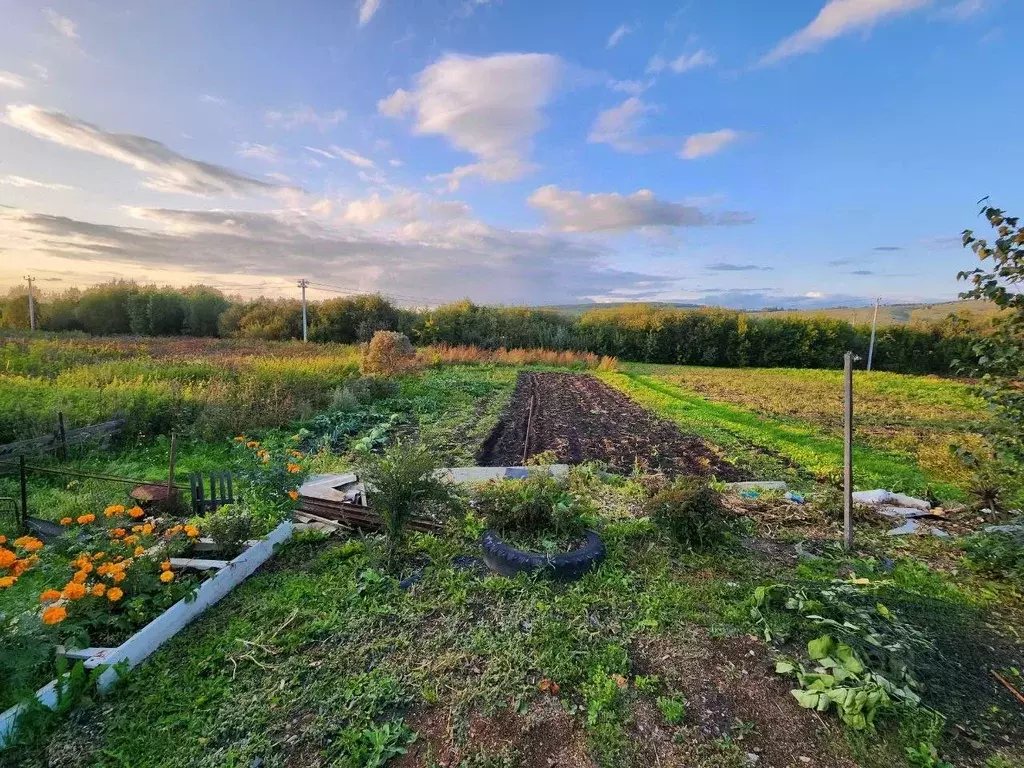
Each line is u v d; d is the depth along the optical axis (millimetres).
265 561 4441
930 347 30828
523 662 3084
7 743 2430
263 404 10070
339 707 2742
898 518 5496
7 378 10398
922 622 3453
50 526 4715
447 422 11352
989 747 2480
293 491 5070
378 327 31125
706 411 13234
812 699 2717
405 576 4156
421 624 3506
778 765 2387
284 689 2877
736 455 8617
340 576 4145
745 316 32969
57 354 15414
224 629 3445
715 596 3838
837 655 2994
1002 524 4809
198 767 2367
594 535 4617
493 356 26766
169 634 3334
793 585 3723
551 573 4051
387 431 10305
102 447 7621
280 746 2498
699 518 4625
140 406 8672
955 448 4762
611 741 2510
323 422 10172
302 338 31969
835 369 30172
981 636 3371
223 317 33938
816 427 11117
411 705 2779
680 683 2939
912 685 2768
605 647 3242
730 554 4578
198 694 2840
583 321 34344
